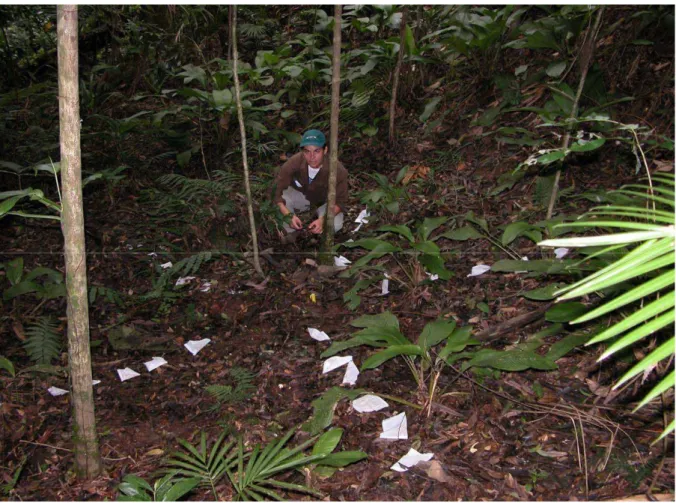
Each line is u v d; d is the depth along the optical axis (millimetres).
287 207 5414
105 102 7879
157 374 3898
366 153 6555
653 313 1282
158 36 8242
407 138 6582
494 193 5262
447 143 6309
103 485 2941
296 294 4543
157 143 7016
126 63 8273
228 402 3545
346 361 3756
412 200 5547
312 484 2854
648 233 1366
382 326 3609
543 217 4863
